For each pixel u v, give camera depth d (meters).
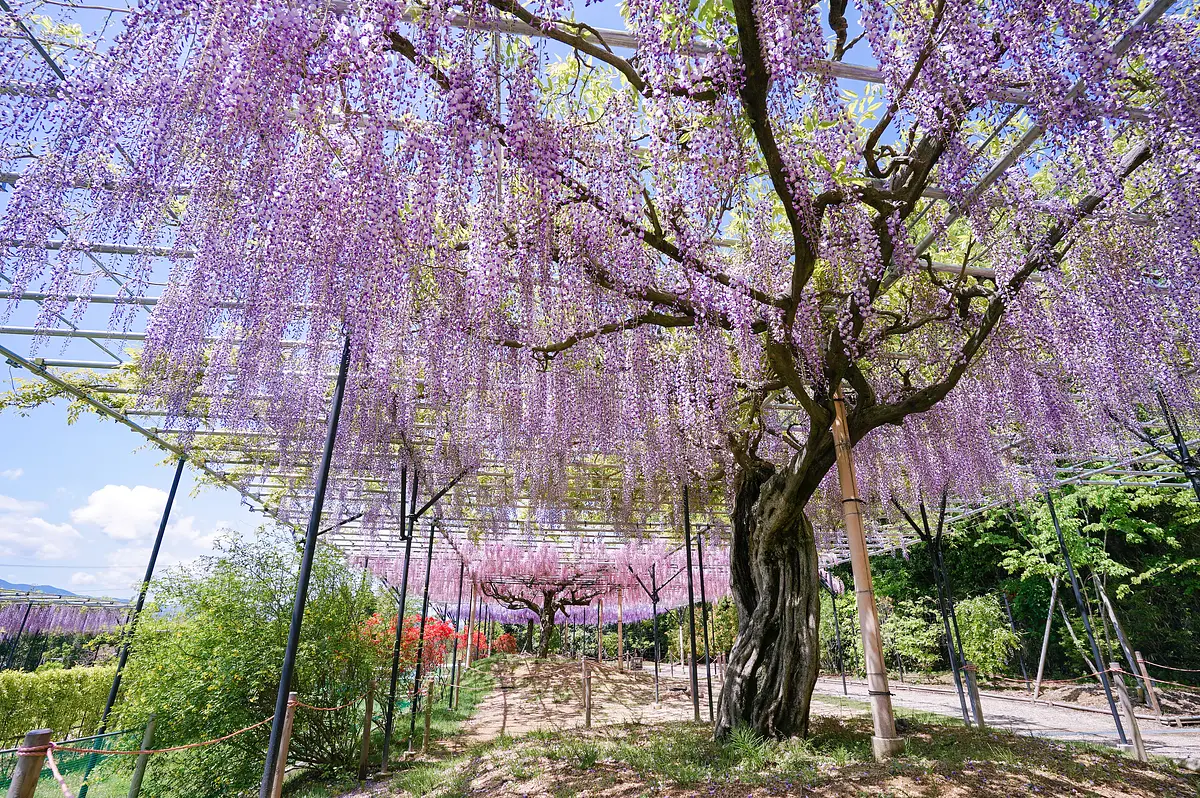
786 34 2.12
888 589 16.20
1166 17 2.41
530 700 10.52
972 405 5.16
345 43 2.04
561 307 3.46
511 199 2.97
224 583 5.64
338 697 5.77
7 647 18.66
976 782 3.20
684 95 2.40
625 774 3.85
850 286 4.09
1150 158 2.88
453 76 2.11
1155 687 9.63
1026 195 3.06
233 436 5.88
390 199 2.35
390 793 4.56
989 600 13.20
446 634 10.63
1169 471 7.31
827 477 6.66
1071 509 10.98
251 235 2.45
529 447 4.69
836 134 2.81
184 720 5.05
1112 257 3.43
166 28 2.02
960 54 2.31
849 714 6.42
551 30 2.35
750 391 5.10
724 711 4.86
